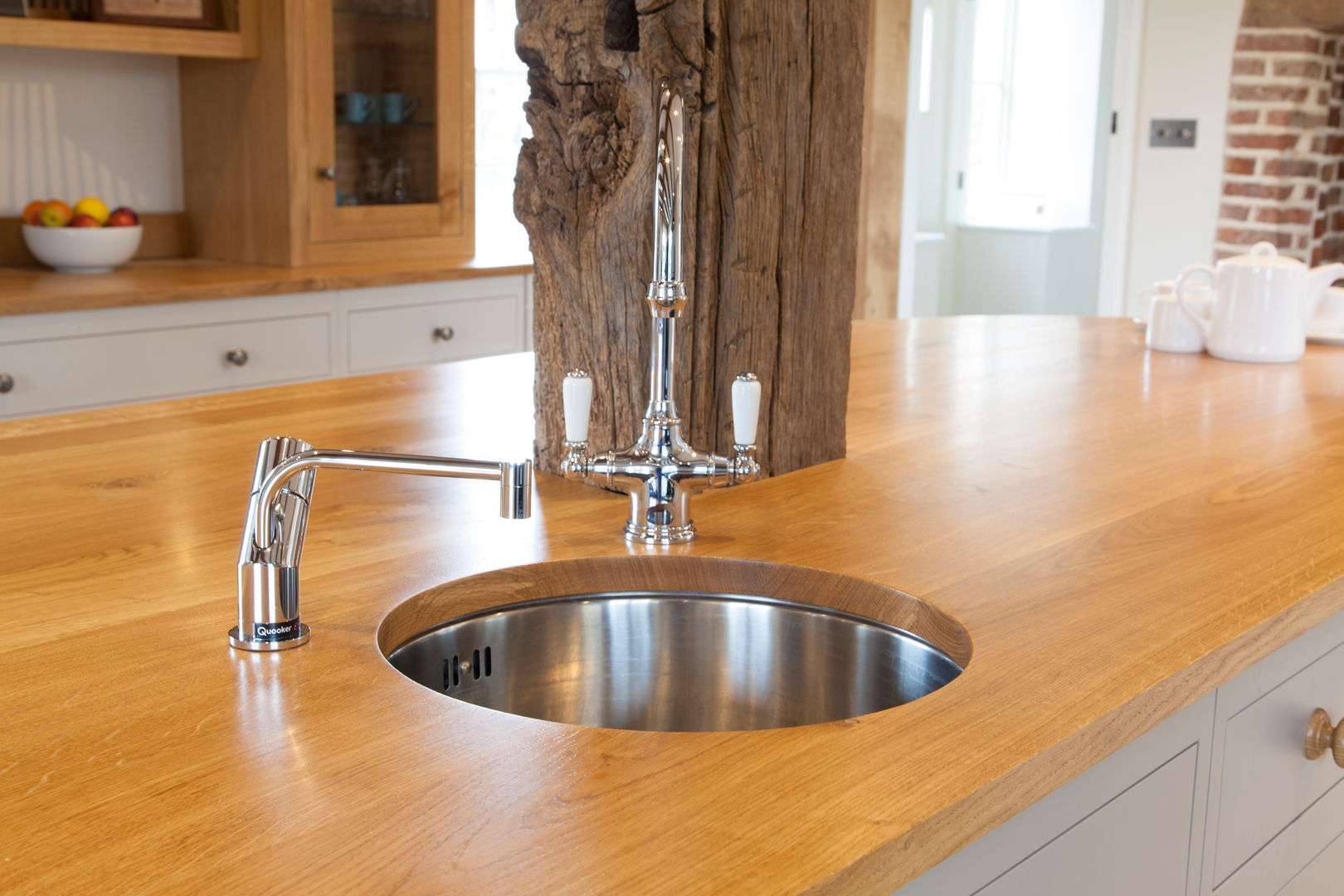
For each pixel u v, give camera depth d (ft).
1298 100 14.70
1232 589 3.50
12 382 8.67
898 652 3.46
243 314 9.84
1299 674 3.73
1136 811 3.00
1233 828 3.51
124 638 3.00
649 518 3.90
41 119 10.69
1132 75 16.08
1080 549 3.85
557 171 4.40
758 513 4.22
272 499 2.93
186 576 3.45
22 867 2.00
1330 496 4.50
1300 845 3.97
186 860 2.02
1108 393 6.41
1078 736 2.60
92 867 2.00
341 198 11.09
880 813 2.23
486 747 2.47
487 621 3.56
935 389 6.48
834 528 4.05
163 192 11.53
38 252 10.05
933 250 21.30
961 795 2.30
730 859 2.06
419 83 11.48
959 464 4.94
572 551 3.74
